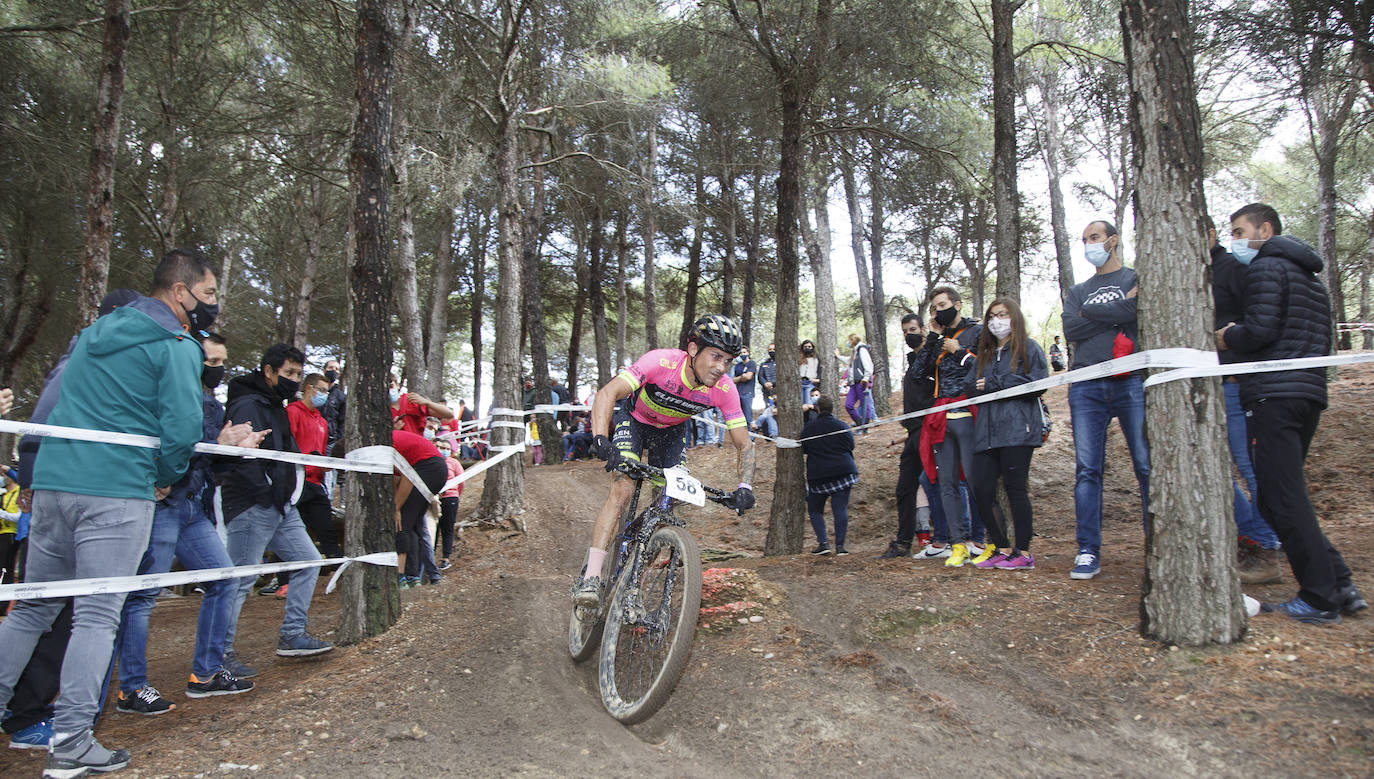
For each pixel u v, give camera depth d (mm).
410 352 9898
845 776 2740
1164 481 3471
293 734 3273
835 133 9539
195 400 3189
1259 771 2543
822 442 6820
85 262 7648
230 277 18844
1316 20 9398
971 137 11766
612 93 11688
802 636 3963
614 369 33625
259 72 11453
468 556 8211
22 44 9914
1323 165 13039
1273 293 3637
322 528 5988
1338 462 7152
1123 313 4562
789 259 7305
